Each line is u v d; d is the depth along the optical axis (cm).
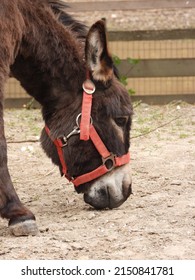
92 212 593
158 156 799
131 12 1415
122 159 570
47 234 534
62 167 577
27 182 724
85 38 580
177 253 486
